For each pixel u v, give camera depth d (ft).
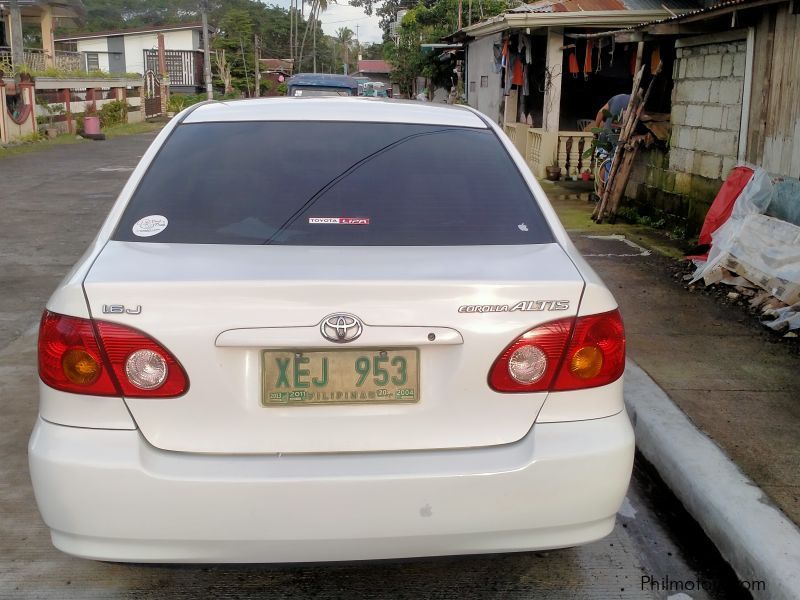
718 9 23.45
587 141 46.44
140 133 100.63
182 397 7.44
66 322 7.55
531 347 7.70
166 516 7.33
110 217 9.13
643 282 22.50
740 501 10.50
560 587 9.51
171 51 180.55
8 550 10.12
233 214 9.04
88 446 7.41
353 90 56.65
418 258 8.26
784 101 22.77
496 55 55.88
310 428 7.54
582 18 44.42
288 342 7.40
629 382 14.75
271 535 7.38
